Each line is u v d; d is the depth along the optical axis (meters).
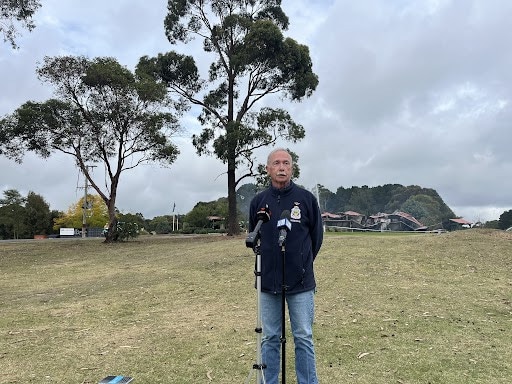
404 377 4.15
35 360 4.78
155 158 21.91
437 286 8.17
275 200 3.56
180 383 4.12
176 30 24.61
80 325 6.22
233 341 5.28
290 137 22.14
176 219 64.31
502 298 7.26
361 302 7.09
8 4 17.23
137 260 13.96
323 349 4.93
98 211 51.59
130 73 20.77
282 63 23.02
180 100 24.83
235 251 13.77
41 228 58.53
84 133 20.91
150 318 6.52
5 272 12.30
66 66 19.61
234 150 21.86
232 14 23.55
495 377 4.12
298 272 3.44
